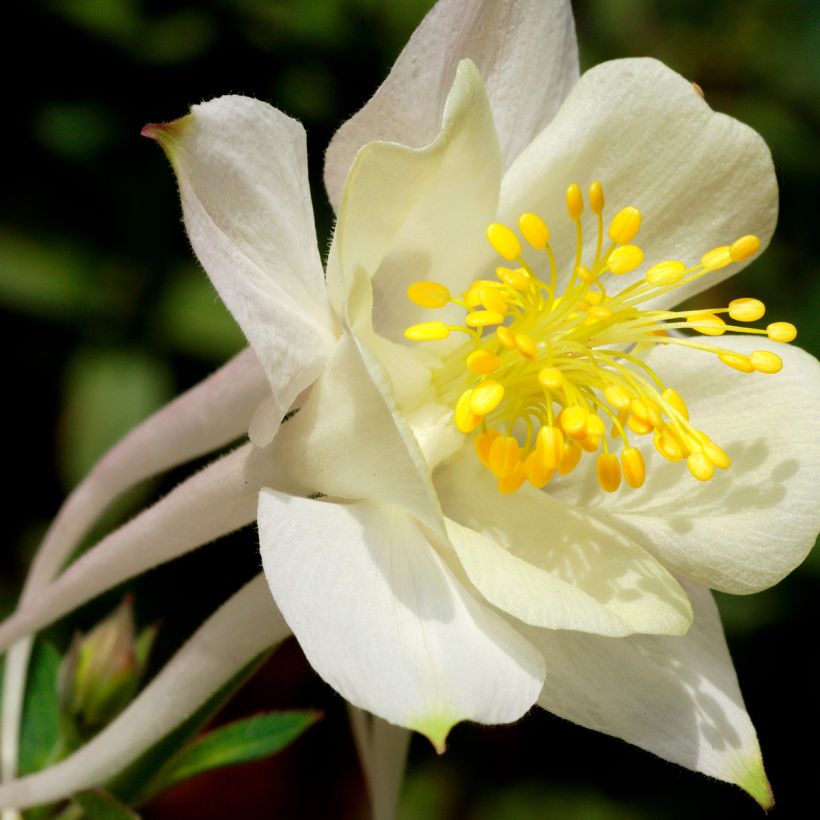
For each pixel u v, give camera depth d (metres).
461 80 0.30
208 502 0.31
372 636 0.30
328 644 0.30
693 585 0.32
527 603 0.30
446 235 0.31
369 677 0.30
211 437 0.33
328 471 0.31
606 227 0.32
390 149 0.30
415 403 0.31
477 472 0.32
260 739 0.34
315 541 0.30
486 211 0.31
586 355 0.32
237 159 0.30
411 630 0.30
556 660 0.31
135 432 0.33
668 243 0.32
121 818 0.32
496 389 0.31
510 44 0.32
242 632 0.31
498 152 0.31
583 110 0.32
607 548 0.31
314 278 0.31
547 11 0.32
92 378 0.40
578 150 0.32
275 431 0.30
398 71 0.31
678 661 0.32
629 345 0.32
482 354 0.31
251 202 0.30
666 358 0.32
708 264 0.32
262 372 0.32
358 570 0.30
